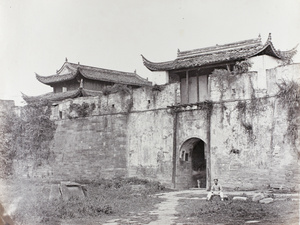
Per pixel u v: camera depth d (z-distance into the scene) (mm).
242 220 20234
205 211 22172
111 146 37469
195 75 37469
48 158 37875
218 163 31531
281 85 28484
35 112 37125
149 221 21219
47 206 24875
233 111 31109
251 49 31797
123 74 37688
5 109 36562
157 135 35531
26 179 35312
